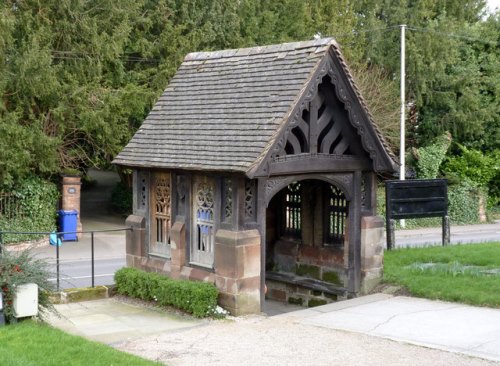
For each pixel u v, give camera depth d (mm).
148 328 9992
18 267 9406
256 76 11641
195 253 11594
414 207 15938
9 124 19984
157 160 11797
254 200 10641
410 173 31812
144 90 23891
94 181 37375
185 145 11602
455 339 8945
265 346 8859
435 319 10039
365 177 12297
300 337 9281
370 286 12266
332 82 11016
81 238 22922
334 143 11891
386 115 28906
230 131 11016
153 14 25438
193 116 12094
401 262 13938
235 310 10484
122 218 27812
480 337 9023
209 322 10281
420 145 33844
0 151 19734
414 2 33531
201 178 11422
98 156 24953
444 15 33500
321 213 12938
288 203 13672
